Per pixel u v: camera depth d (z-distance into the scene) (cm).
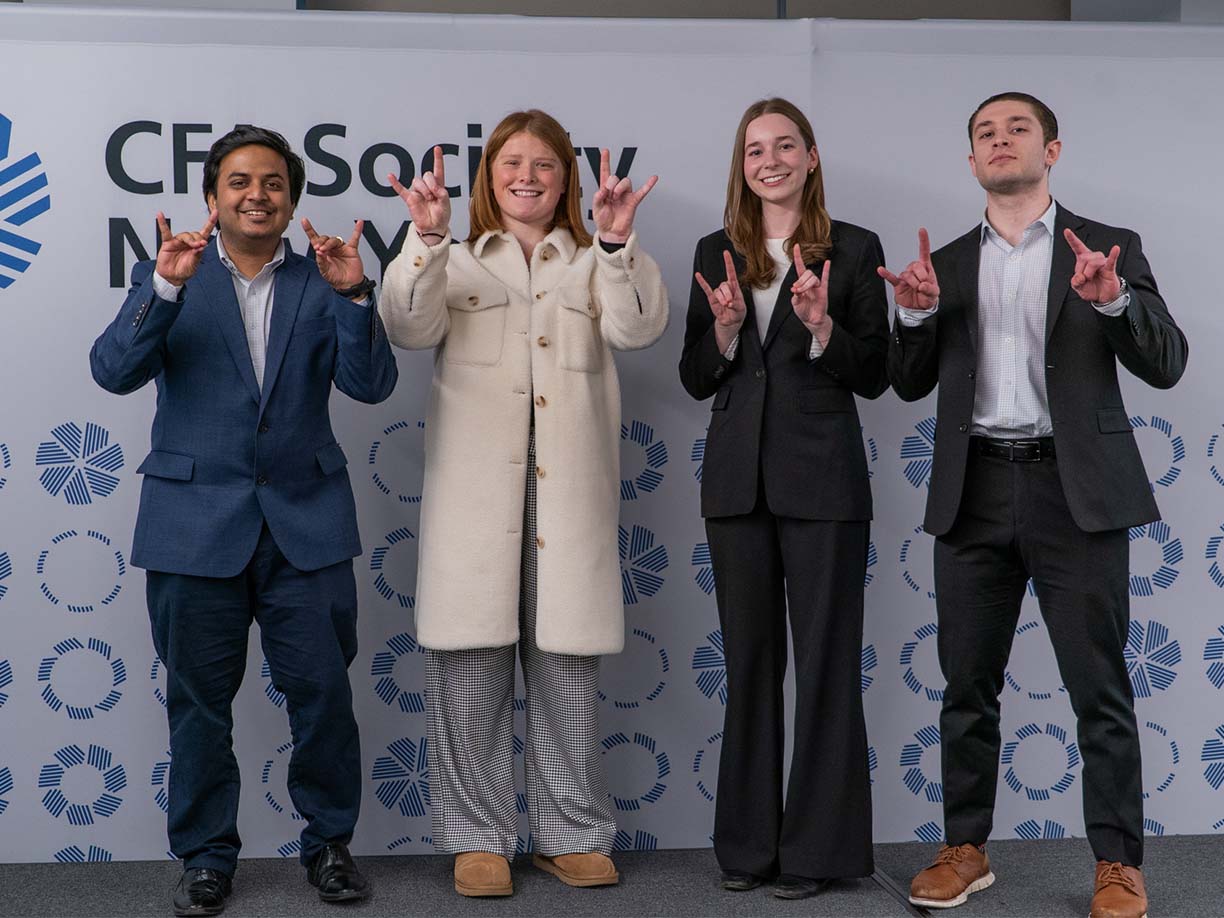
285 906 305
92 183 342
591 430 316
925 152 358
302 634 303
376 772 350
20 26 339
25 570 341
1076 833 359
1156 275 361
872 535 359
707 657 357
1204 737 359
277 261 307
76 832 343
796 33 355
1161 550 359
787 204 315
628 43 353
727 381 316
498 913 300
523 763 352
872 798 358
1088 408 287
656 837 356
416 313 299
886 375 317
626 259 300
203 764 301
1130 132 360
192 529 294
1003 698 359
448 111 350
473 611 308
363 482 352
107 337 291
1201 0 421
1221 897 306
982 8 535
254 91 346
